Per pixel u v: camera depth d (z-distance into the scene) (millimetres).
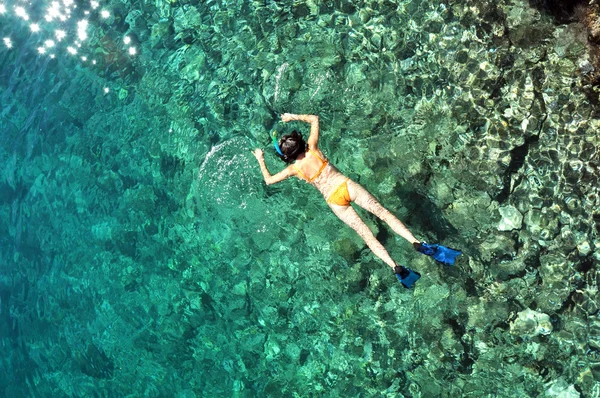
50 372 5102
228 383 4656
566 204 4398
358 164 4816
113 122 5629
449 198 4609
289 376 4570
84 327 5129
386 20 5176
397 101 4922
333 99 5059
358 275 4629
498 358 4227
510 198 4516
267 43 5441
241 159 5066
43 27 6168
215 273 4930
